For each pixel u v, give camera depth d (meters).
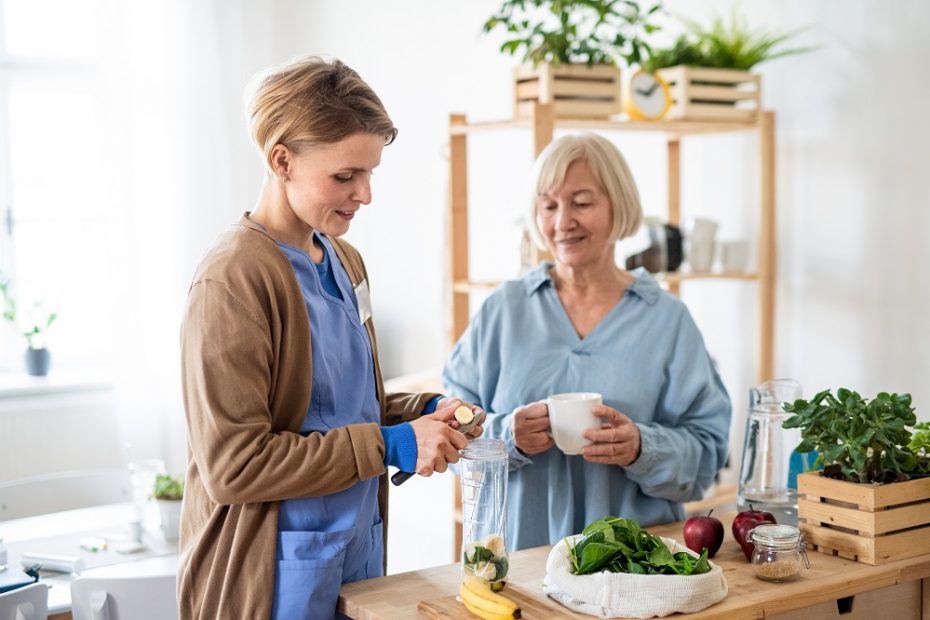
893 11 2.62
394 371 4.82
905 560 1.64
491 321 2.10
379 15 4.66
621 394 1.96
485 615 1.39
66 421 4.63
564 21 2.75
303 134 1.42
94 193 4.96
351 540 1.57
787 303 2.97
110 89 4.71
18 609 1.84
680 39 2.94
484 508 1.51
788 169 2.94
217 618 1.49
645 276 2.07
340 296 1.67
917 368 2.62
